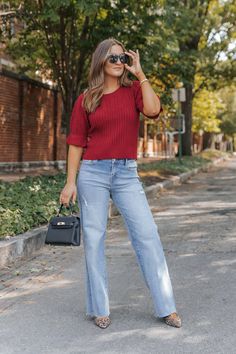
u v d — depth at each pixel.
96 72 4.20
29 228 7.55
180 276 5.84
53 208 8.57
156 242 4.29
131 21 13.27
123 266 6.41
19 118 19.31
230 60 28.03
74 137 4.33
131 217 4.29
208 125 38.44
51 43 14.57
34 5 13.45
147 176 16.92
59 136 22.66
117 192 4.30
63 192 4.36
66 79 14.47
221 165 31.41
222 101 47.09
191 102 28.97
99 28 13.23
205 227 8.95
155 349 3.82
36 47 15.21
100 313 4.30
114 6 12.62
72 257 6.93
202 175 22.12
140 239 4.28
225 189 15.68
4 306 4.91
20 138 19.36
